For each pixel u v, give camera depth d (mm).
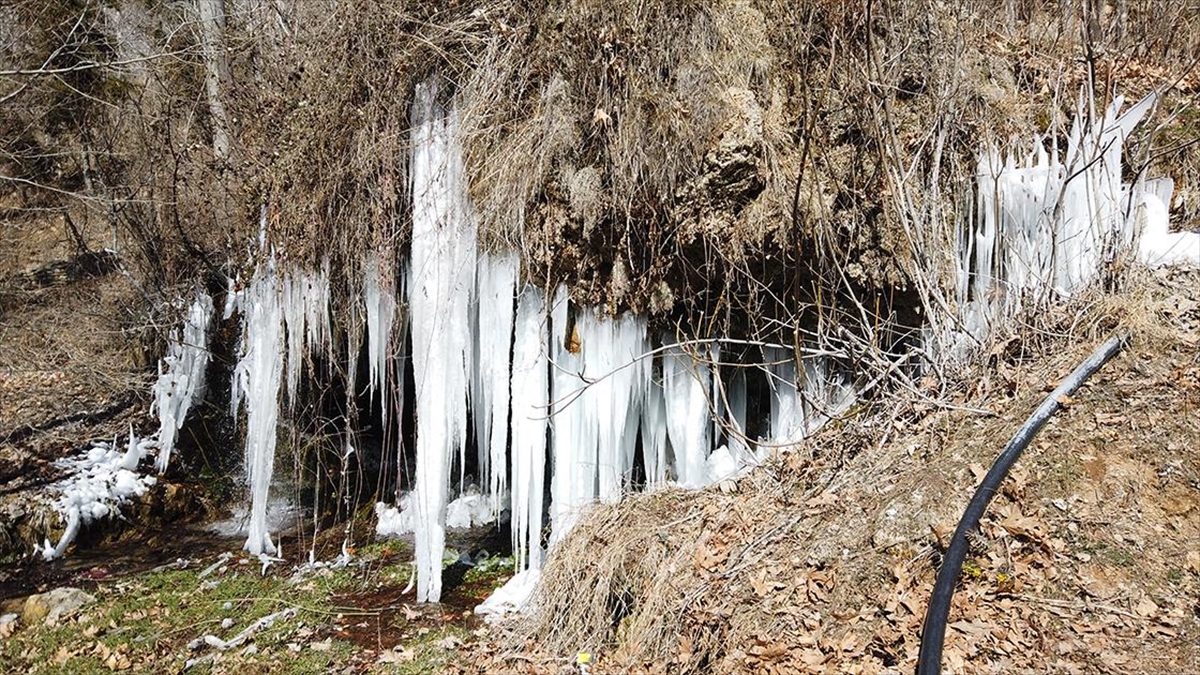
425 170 6746
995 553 4367
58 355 11805
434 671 5441
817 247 5801
